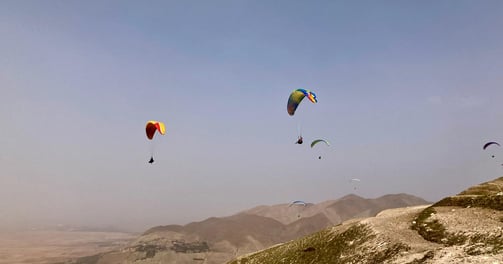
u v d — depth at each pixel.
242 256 84.69
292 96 74.56
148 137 67.44
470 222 49.12
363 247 51.84
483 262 34.72
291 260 62.91
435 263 38.34
